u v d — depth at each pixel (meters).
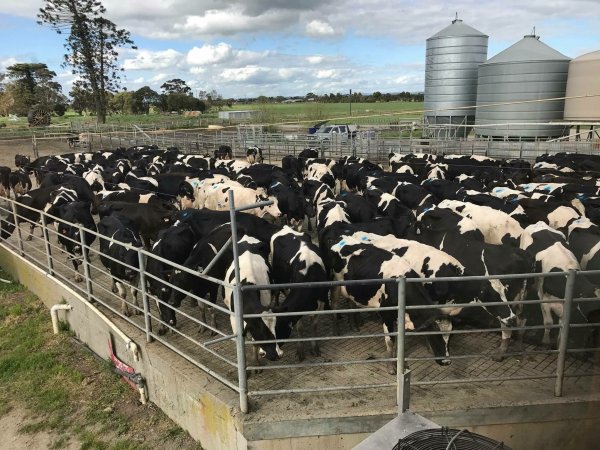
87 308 9.64
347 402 6.15
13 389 8.66
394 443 3.91
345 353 7.51
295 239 8.44
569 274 5.66
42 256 13.05
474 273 7.69
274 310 6.71
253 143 33.50
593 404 4.82
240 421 5.92
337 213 10.97
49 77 96.38
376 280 5.59
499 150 25.27
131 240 9.42
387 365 6.99
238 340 5.81
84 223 11.98
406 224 10.27
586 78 15.70
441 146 27.83
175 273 8.11
